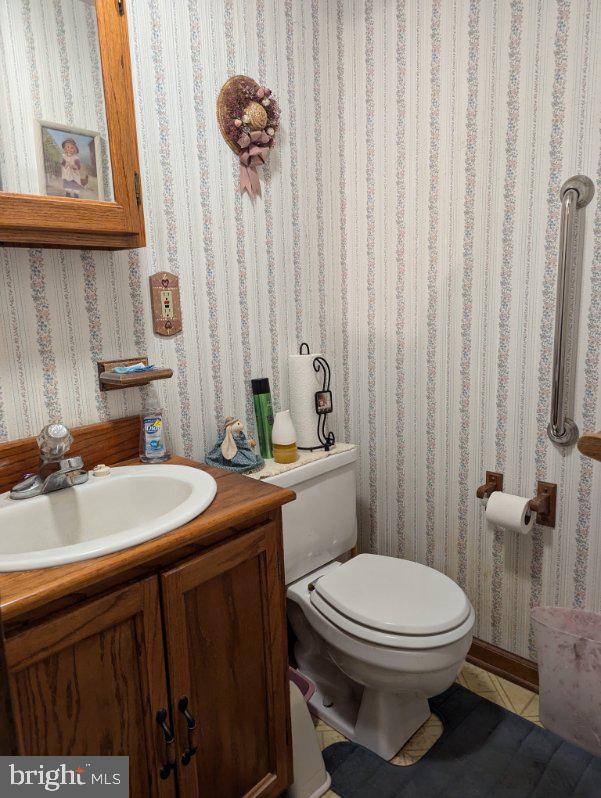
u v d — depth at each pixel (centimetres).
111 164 117
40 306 124
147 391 145
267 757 118
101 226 115
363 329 190
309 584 150
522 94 142
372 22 171
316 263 188
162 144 142
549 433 146
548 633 141
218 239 157
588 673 134
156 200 142
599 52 128
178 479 119
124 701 90
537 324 147
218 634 104
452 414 170
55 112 113
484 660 172
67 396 130
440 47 156
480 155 152
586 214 134
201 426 159
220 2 151
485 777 134
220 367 162
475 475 167
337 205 190
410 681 126
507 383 156
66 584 78
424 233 168
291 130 174
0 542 103
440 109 159
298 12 172
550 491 150
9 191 109
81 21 113
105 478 122
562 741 144
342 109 184
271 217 171
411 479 184
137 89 135
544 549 155
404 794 130
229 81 154
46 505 111
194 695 100
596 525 144
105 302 135
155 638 93
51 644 79
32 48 110
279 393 180
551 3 134
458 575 176
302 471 159
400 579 146
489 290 156
